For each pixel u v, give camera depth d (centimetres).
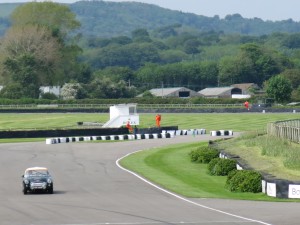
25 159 11862
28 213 6347
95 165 10831
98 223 5709
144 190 7975
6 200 7306
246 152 10544
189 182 8662
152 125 19600
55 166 10788
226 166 9350
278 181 7206
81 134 16700
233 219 5853
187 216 6041
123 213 6253
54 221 5853
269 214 6116
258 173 7756
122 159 11625
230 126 19375
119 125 18438
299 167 8512
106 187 8325
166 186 8281
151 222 5734
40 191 7869
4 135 16462
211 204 6806
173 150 12962
